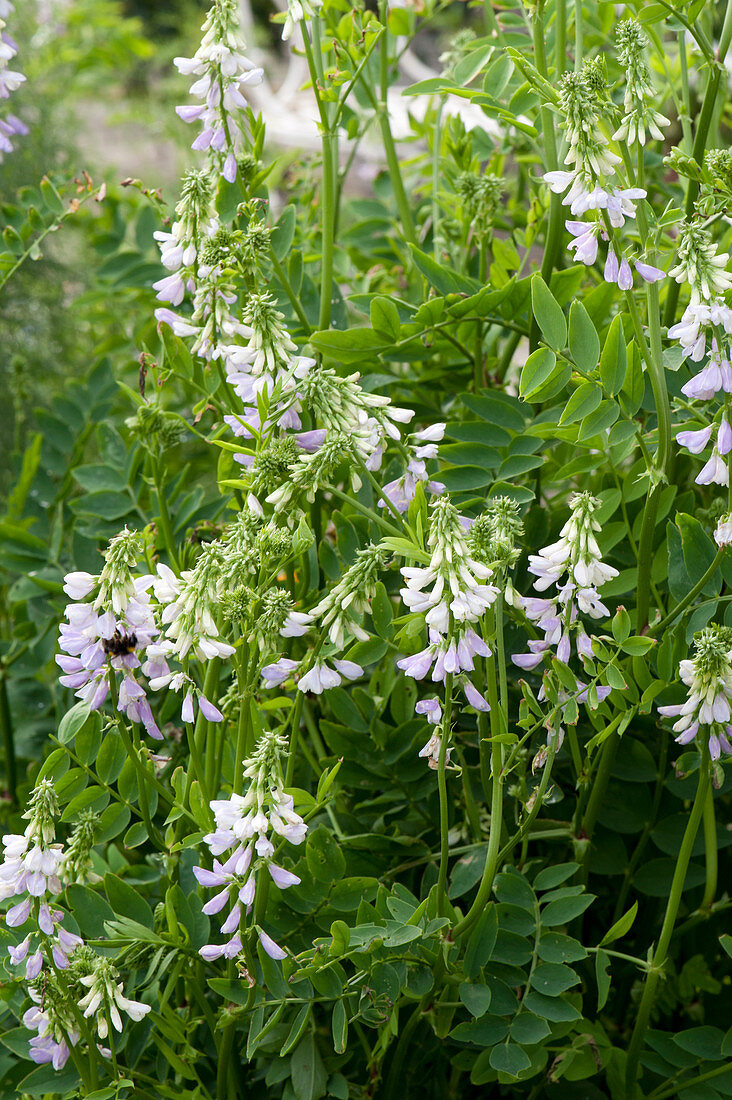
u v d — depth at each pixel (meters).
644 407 1.35
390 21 1.58
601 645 1.24
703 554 1.30
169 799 1.26
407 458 1.29
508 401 1.39
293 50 1.46
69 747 1.30
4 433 1.97
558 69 1.38
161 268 1.64
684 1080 1.32
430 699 1.24
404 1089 1.35
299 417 1.26
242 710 1.24
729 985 1.46
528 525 1.39
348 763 1.36
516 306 1.40
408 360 1.44
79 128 2.46
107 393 1.66
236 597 1.21
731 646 1.21
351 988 1.26
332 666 1.26
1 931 1.29
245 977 1.24
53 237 1.97
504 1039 1.26
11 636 1.70
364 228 1.69
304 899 1.29
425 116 1.69
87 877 1.30
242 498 1.38
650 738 1.39
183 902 1.29
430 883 1.34
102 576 1.19
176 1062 1.26
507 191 1.60
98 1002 1.22
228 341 1.33
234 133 1.33
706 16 1.48
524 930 1.28
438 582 1.18
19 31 2.18
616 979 1.43
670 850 1.36
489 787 1.32
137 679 1.30
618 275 1.23
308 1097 1.28
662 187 1.56
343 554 1.35
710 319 1.20
